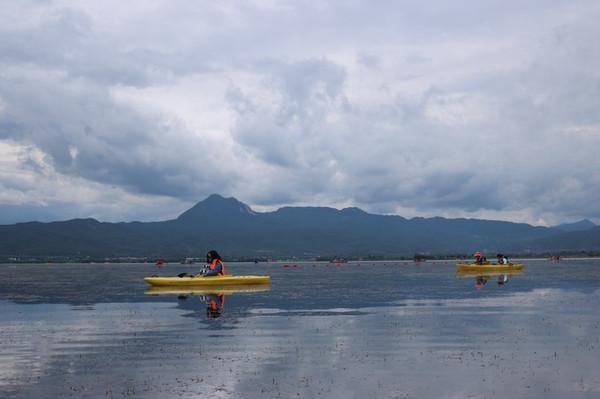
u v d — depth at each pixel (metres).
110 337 26.39
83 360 21.38
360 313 34.12
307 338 25.44
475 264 93.44
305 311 35.62
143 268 150.00
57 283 71.56
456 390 16.78
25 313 36.25
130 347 23.83
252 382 17.95
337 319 31.50
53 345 24.52
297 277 83.38
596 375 18.28
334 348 23.03
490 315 32.25
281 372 19.17
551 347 22.72
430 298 43.22
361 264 188.25
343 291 52.00
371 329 27.72
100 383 18.08
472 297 43.59
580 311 33.66
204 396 16.53
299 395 16.53
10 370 19.91
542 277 72.94
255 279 64.19
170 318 32.97
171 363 20.69
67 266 191.50
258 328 28.55
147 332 27.72
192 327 29.23
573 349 22.27
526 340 24.28
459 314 32.84
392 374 18.72
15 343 25.08
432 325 28.73
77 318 33.38
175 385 17.70
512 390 16.72
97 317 33.81
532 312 33.34
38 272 121.50
